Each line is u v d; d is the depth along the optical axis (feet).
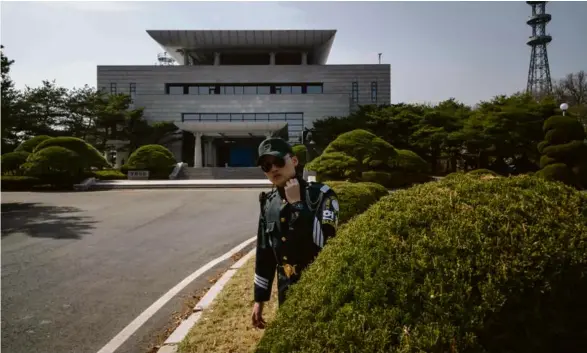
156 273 20.43
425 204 5.92
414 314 4.64
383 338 4.49
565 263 4.88
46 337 12.80
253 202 52.80
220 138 152.97
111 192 69.00
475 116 97.91
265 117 146.92
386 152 67.26
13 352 11.76
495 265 4.80
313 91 159.12
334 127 116.47
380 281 4.89
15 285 18.38
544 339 4.72
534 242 4.98
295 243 6.88
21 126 118.93
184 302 15.97
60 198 58.90
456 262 4.89
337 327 4.73
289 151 7.28
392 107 119.55
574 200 5.76
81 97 132.16
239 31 154.92
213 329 12.09
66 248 26.48
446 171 117.29
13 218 39.99
